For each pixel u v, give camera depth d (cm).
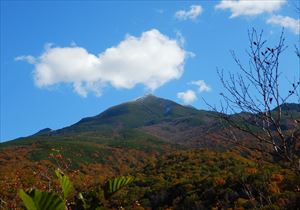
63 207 342
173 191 3556
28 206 338
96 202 402
